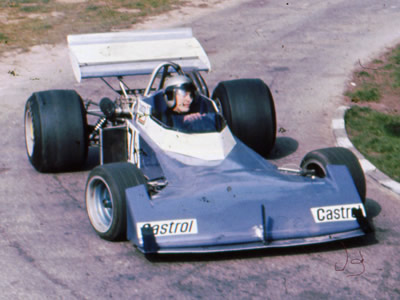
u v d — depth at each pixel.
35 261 6.27
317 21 21.69
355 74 15.14
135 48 9.72
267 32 19.92
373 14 23.03
